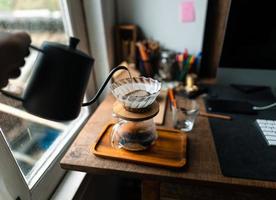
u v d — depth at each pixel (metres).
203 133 0.71
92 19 0.91
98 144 0.65
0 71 0.34
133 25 1.07
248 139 0.69
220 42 1.06
